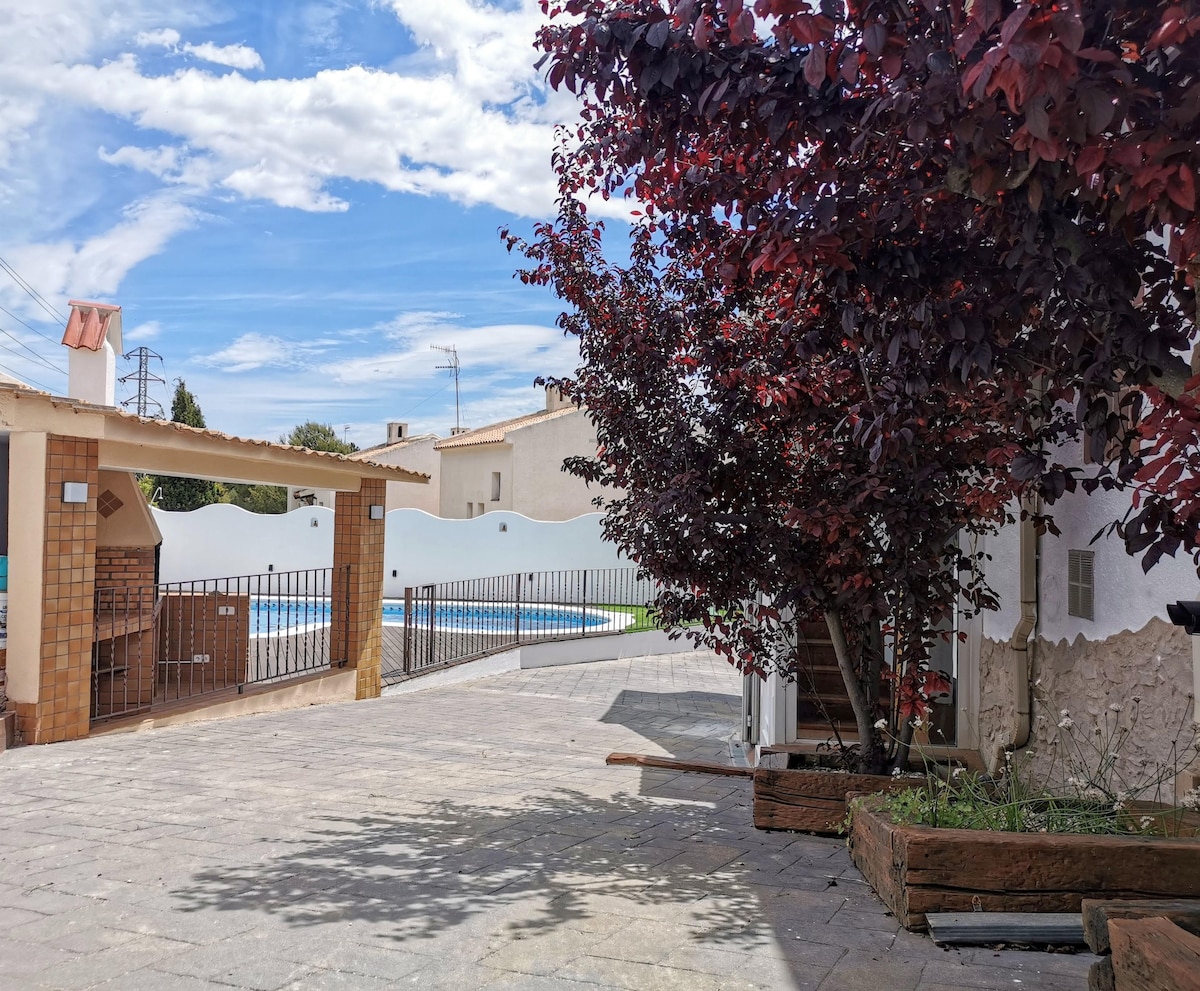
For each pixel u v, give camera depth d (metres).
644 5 3.49
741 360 6.00
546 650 17.45
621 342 6.39
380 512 13.41
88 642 8.00
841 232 3.26
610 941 3.55
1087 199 2.67
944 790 4.75
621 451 6.54
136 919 3.66
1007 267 3.11
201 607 11.55
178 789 6.10
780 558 5.70
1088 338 2.96
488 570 26.83
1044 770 5.98
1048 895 3.77
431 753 8.07
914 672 5.67
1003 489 5.00
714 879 4.56
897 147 3.35
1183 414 2.43
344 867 4.44
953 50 2.56
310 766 7.11
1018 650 6.21
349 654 12.77
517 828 5.43
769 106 3.20
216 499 45.47
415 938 3.51
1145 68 2.33
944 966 3.38
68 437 7.73
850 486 5.34
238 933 3.53
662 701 13.36
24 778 6.30
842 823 5.46
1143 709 4.81
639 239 6.62
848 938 3.68
